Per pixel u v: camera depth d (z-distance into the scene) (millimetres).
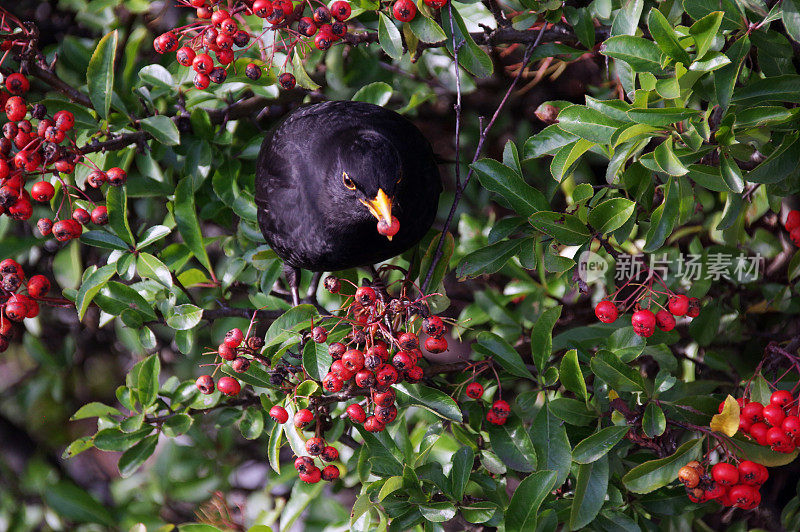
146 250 6914
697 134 5039
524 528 5410
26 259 8227
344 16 6000
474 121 8500
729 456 5617
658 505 6160
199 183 6965
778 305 7246
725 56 4898
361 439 6875
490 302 7504
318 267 7250
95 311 8766
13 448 9109
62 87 6473
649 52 5195
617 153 5395
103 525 7629
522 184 5848
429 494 5773
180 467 8250
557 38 6566
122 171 5980
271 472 7328
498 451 5961
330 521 7109
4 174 5676
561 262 5758
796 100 5152
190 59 5984
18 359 9875
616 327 6676
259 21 7207
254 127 8016
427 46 6340
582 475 5504
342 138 6742
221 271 7535
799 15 5039
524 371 5914
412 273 6961
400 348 5211
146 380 6473
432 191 7105
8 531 8023
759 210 7309
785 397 5352
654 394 5527
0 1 7824
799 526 6996
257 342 5531
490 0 6852
